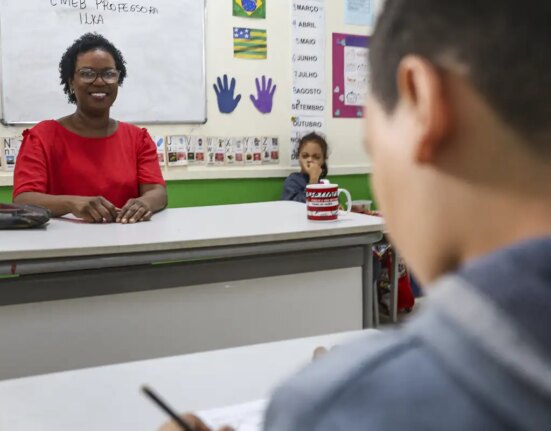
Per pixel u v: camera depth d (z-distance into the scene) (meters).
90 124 2.26
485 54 0.25
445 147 0.26
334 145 3.73
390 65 0.28
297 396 0.26
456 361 0.23
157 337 1.69
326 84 3.67
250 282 1.79
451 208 0.27
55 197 2.00
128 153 2.31
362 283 1.99
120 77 2.32
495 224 0.26
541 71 0.24
